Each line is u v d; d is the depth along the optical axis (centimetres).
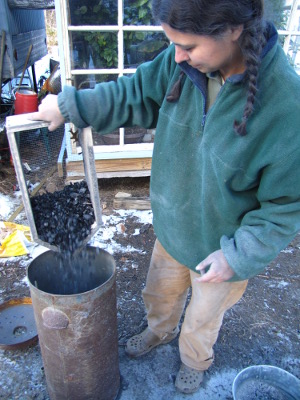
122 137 320
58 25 271
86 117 122
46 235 132
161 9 84
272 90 95
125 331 207
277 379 171
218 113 104
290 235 109
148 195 340
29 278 132
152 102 134
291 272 258
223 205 116
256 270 112
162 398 174
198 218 127
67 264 150
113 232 289
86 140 123
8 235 269
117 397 173
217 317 151
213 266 113
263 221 109
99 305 128
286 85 94
